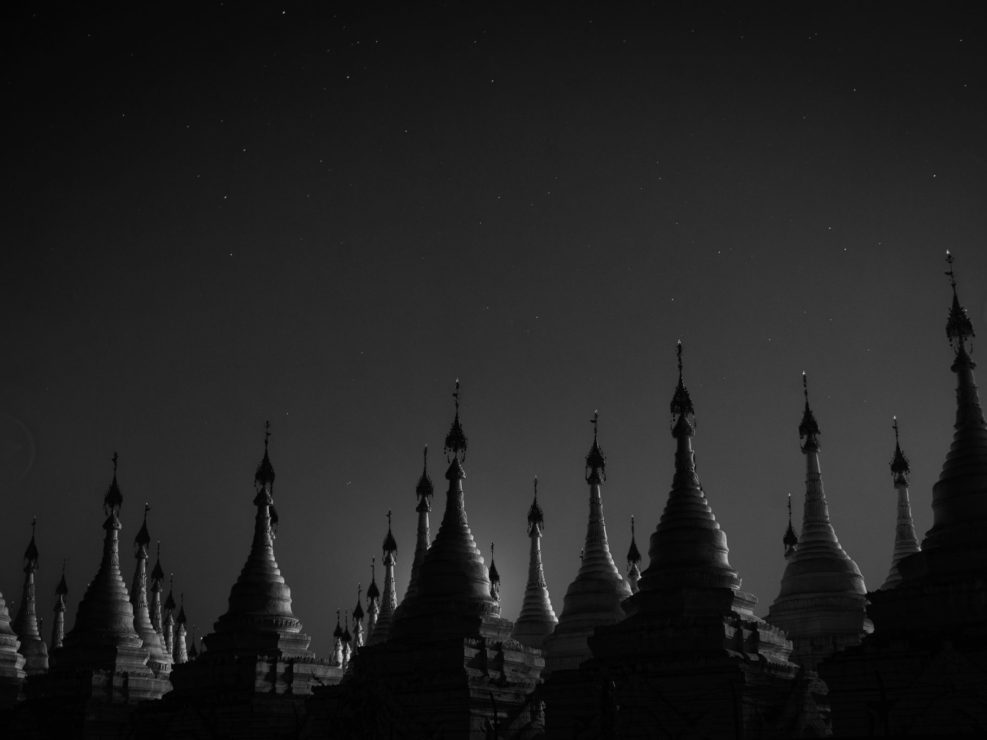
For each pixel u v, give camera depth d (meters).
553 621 78.31
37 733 73.12
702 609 56.53
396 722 59.12
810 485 69.81
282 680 69.88
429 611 66.00
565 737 55.09
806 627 65.94
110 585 79.31
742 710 50.66
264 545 75.81
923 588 49.00
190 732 68.50
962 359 54.91
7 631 84.69
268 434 78.06
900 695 46.31
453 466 70.31
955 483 52.12
